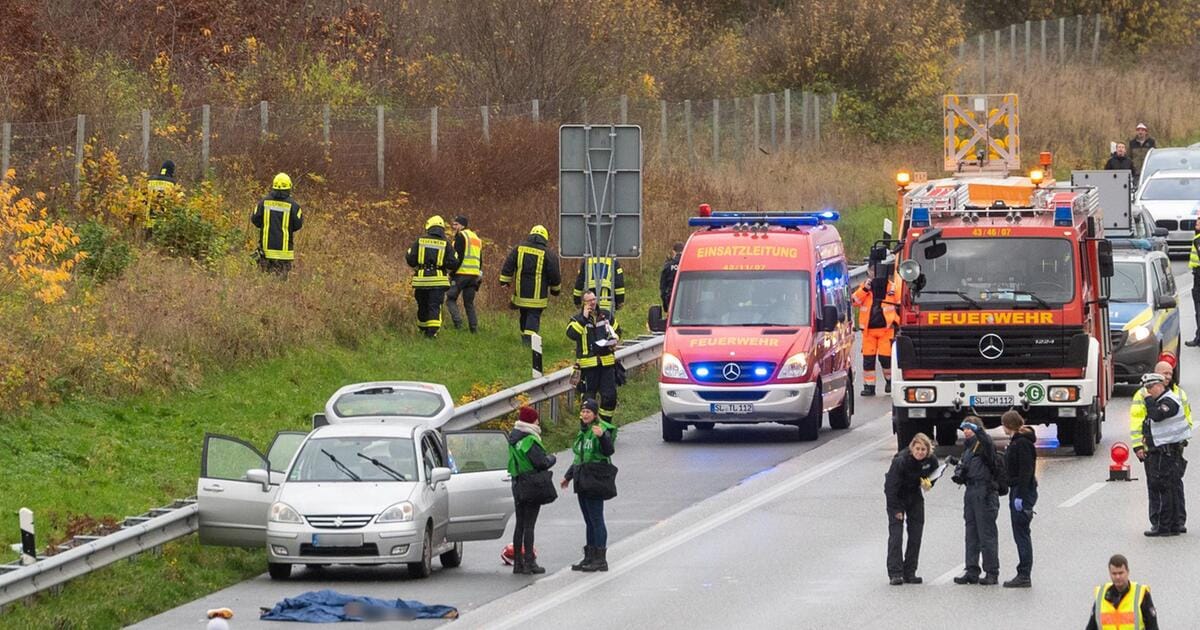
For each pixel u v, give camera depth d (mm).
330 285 95375
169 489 68312
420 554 57719
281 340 86688
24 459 67000
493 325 101688
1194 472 73500
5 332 75312
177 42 135750
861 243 134500
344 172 117062
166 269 91938
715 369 81812
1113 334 93750
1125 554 58188
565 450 82562
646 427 89000
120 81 119562
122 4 133750
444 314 102688
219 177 112688
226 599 55875
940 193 87875
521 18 144625
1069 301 76875
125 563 58188
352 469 59562
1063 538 61156
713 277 85812
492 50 144125
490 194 122750
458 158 123188
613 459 79750
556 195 124000
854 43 178500
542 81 143625
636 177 92812
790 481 73375
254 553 63125
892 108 178875
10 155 103875
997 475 54438
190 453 72688
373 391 67438
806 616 50406
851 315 92188
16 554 57531
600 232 93062
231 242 100875
